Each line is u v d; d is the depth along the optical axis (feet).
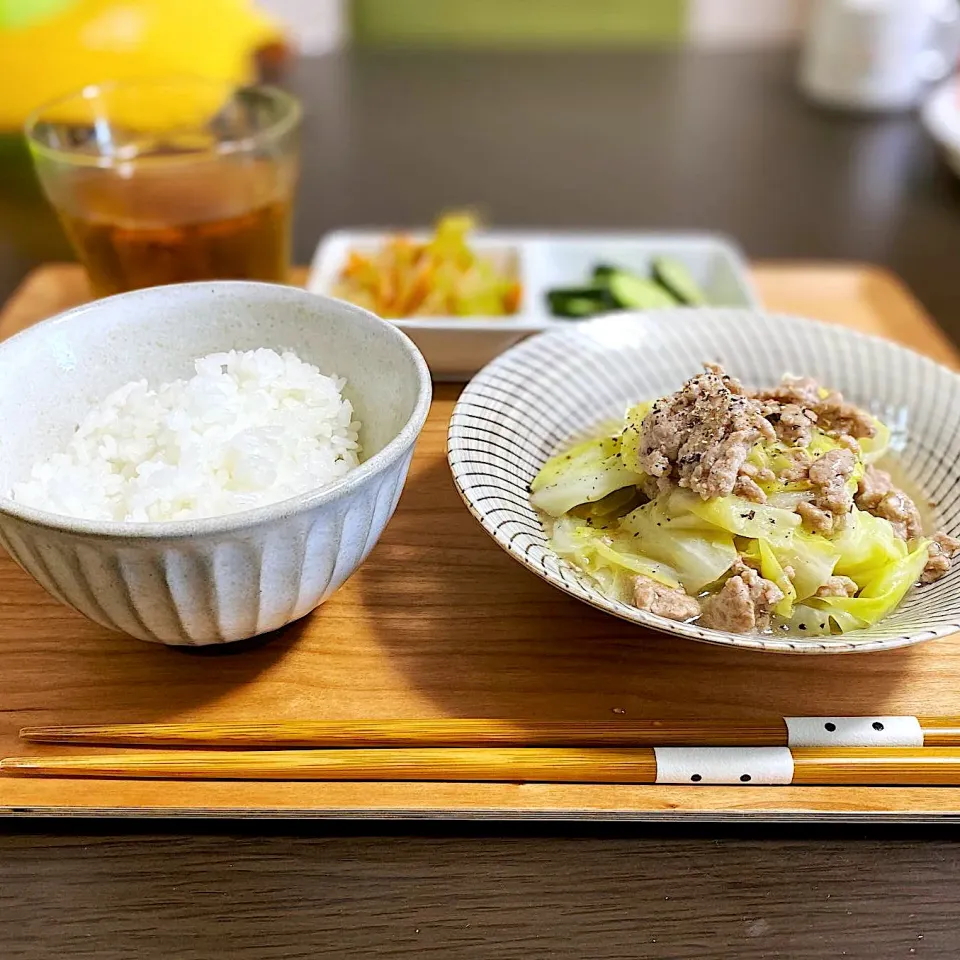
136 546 0.68
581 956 0.69
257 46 2.51
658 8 2.95
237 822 0.77
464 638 0.88
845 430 0.98
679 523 0.90
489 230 1.89
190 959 0.69
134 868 0.74
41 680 0.84
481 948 0.70
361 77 2.57
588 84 2.57
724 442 0.88
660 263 1.59
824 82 2.45
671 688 0.85
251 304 0.94
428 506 1.01
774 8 3.56
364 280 1.44
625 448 0.96
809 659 0.87
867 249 1.84
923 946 0.70
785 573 0.87
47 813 0.75
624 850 0.75
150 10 2.09
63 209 1.20
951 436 0.99
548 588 0.93
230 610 0.76
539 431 1.02
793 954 0.70
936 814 0.76
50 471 0.83
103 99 1.33
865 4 2.30
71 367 0.89
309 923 0.71
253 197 1.24
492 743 0.79
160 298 0.92
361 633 0.88
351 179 2.08
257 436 0.84
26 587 0.92
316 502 0.71
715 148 2.24
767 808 0.76
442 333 1.18
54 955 0.69
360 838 0.76
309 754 0.78
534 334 1.19
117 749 0.79
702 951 0.70
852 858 0.75
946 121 2.04
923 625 0.81
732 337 1.11
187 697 0.83
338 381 0.93
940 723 0.81
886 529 0.91
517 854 0.75
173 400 0.88
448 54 2.73
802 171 2.14
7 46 1.98
